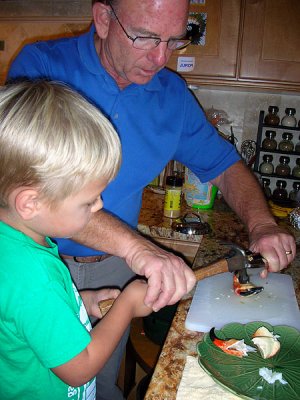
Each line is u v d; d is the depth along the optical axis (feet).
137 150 3.63
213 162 4.15
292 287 3.38
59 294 2.12
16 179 1.98
